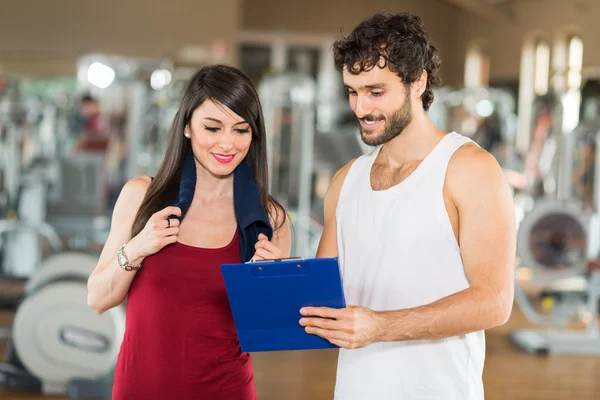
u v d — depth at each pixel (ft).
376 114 6.70
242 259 7.45
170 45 33.01
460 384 6.85
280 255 7.09
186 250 7.36
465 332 6.47
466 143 6.89
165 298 7.30
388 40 6.51
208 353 7.32
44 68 32.30
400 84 6.64
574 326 23.52
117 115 32.91
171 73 29.60
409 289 6.87
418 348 6.86
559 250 21.29
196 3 33.06
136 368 7.36
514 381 17.54
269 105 28.19
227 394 7.41
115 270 7.20
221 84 7.13
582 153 28.84
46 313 14.88
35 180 24.61
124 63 32.68
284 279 6.24
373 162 7.36
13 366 15.39
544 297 22.40
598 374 18.43
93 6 32.42
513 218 6.72
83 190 23.90
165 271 7.30
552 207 21.17
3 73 32.04
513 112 42.22
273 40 46.65
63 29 32.27
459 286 6.83
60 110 33.19
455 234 6.84
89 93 32.73
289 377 17.22
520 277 30.17
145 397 7.33
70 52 32.35
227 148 7.18
